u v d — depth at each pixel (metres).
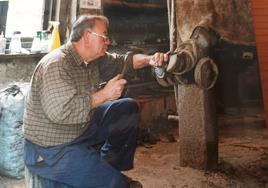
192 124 2.86
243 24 2.85
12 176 2.58
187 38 2.70
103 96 1.68
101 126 1.97
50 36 3.14
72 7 3.24
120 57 2.18
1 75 2.92
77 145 1.76
